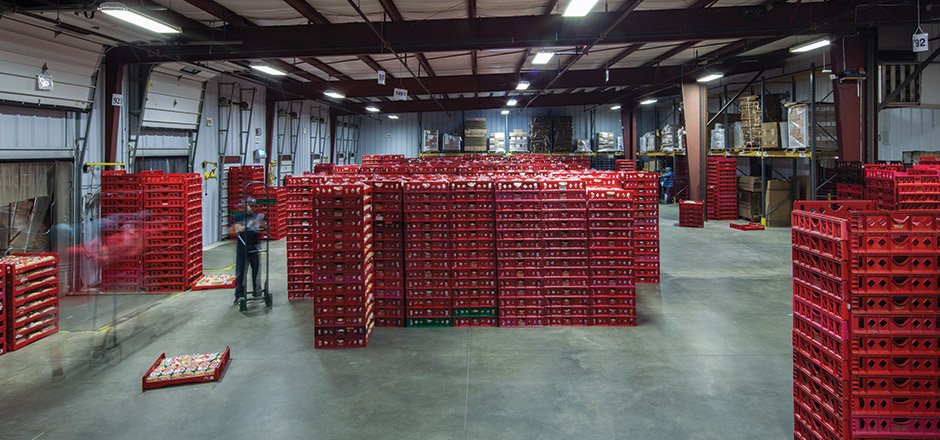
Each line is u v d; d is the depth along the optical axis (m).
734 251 14.19
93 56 10.26
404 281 8.14
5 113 8.88
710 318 8.27
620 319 7.97
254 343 7.41
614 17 10.77
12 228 9.29
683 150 25.55
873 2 10.28
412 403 5.44
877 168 11.80
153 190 10.39
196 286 10.62
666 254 13.80
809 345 4.20
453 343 7.31
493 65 18.75
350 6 10.23
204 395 5.70
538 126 30.92
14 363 6.72
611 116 34.09
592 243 7.99
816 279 4.11
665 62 19.33
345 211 7.21
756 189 19.72
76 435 4.88
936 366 3.71
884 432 3.72
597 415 5.11
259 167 17.45
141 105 12.34
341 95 21.00
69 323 8.48
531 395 5.58
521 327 8.02
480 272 8.09
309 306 9.38
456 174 11.93
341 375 6.21
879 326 3.71
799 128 16.12
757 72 21.72
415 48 10.94
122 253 10.40
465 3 10.24
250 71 16.61
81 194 10.52
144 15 6.80
